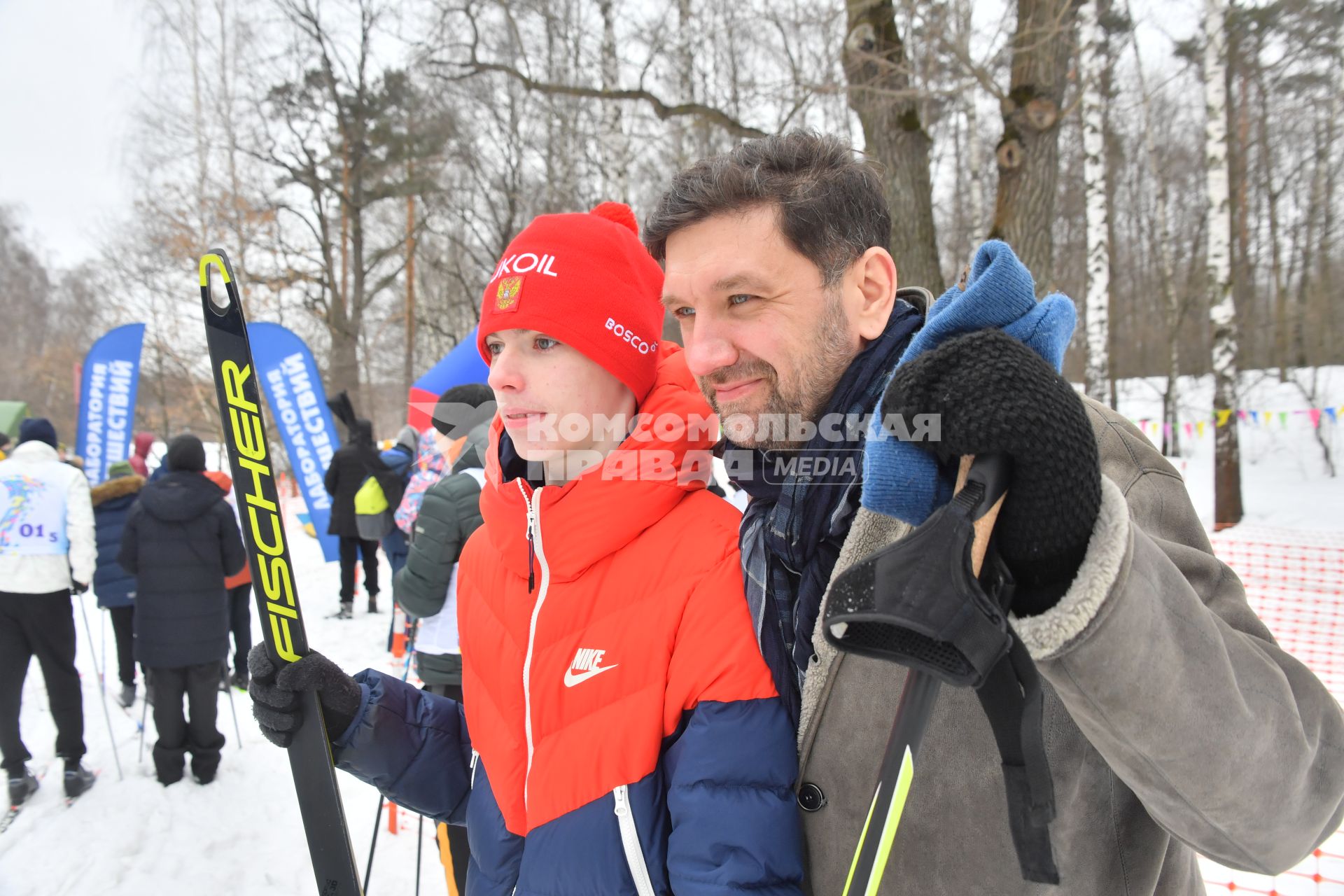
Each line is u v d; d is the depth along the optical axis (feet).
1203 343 62.54
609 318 3.15
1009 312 1.88
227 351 3.33
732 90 25.95
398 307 60.39
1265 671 1.77
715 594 2.83
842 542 2.45
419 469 15.17
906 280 15.01
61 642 10.33
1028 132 14.33
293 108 45.62
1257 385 50.83
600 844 2.82
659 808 2.84
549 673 3.06
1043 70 14.19
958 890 2.21
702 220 2.43
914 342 2.01
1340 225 50.14
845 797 2.42
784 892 2.47
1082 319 53.16
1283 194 58.08
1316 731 1.86
